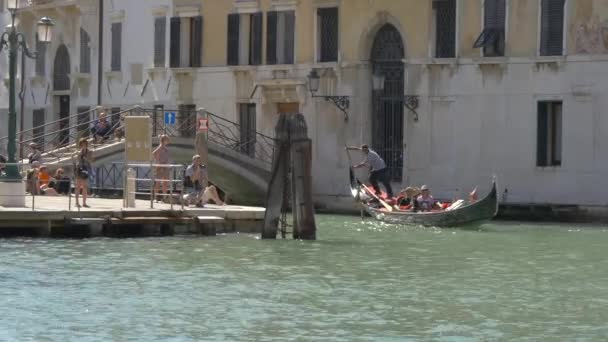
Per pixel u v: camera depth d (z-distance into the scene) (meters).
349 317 29.17
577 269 36.53
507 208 52.34
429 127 55.69
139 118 44.91
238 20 62.69
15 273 34.75
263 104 61.53
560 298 31.69
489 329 28.03
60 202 46.94
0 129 80.88
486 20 54.03
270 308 30.12
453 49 55.03
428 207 49.66
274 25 61.12
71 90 72.75
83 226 42.78
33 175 51.34
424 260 38.25
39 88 76.38
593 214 51.25
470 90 54.44
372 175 52.34
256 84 61.53
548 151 52.97
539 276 35.19
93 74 71.31
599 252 40.31
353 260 38.19
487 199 46.81
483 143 54.12
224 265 36.78
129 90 68.69
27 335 27.05
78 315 29.11
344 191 58.50
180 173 49.12
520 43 53.12
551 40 52.38
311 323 28.47
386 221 50.06
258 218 45.22
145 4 67.50
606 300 31.47
